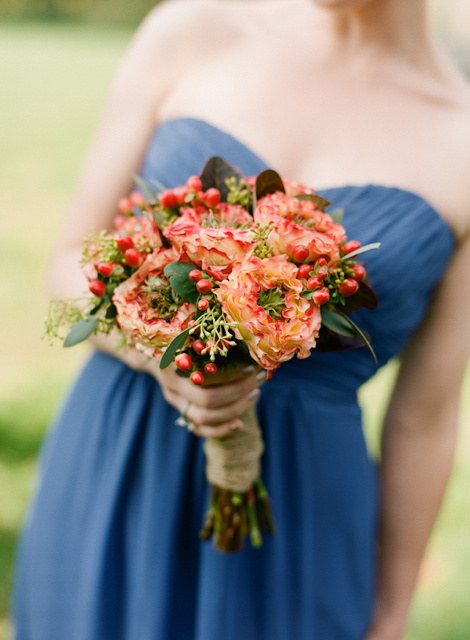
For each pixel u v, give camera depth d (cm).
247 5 109
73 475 106
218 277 78
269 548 101
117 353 96
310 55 103
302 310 77
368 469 105
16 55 865
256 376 87
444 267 99
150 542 100
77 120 597
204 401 86
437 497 104
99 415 104
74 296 97
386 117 100
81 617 103
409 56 102
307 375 99
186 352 80
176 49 104
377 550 108
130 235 86
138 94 105
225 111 102
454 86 103
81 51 947
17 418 203
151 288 80
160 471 100
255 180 84
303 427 100
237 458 90
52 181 446
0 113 596
